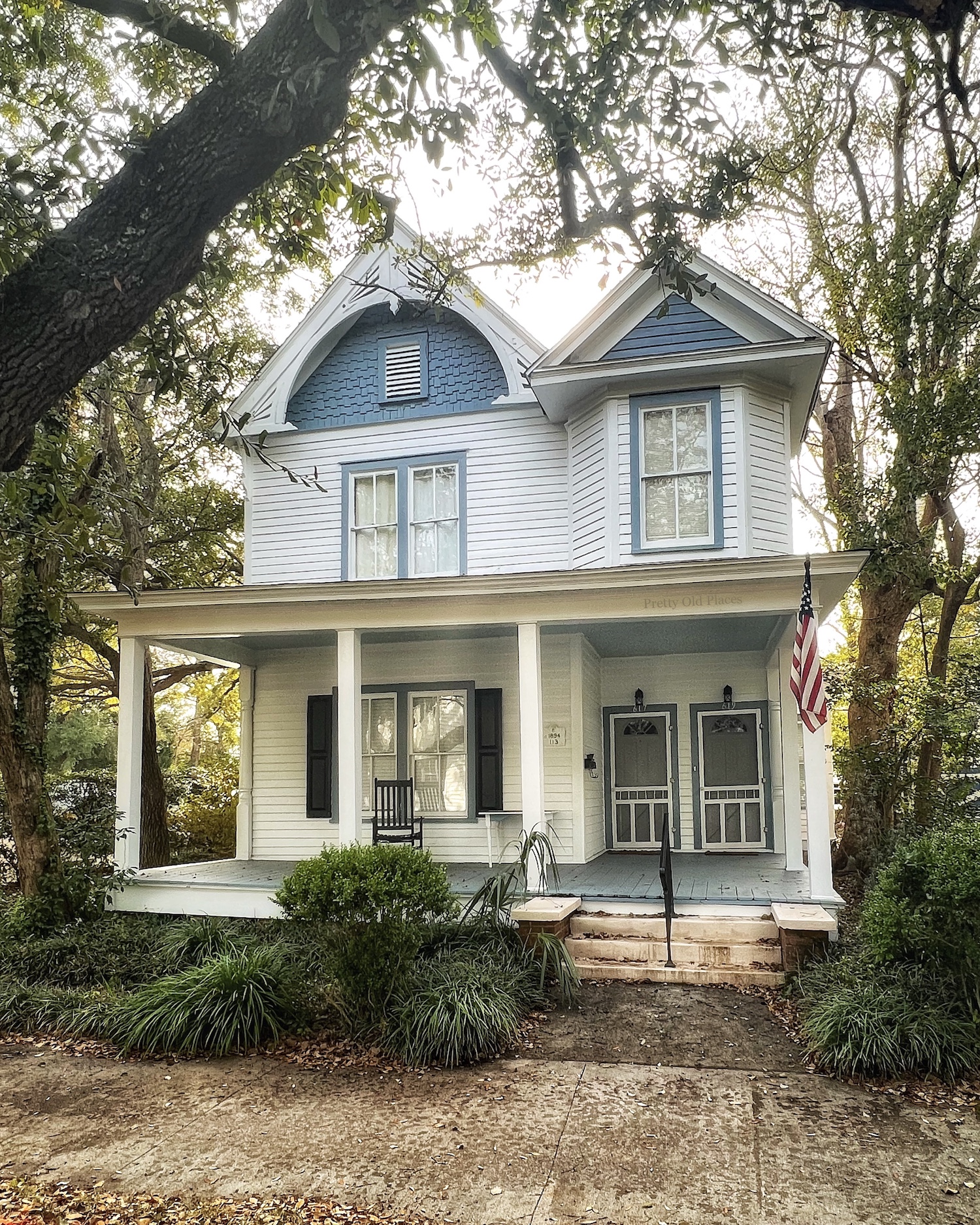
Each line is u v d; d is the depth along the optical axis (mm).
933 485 12523
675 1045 6520
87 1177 4750
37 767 10078
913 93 12609
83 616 14117
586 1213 4285
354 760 10234
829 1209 4301
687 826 12922
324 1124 5332
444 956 7750
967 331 12500
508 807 12133
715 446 10812
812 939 7695
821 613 10406
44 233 3494
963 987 6402
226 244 5613
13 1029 7520
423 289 7676
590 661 12555
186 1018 6773
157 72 5871
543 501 12211
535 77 4855
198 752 27375
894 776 12359
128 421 14469
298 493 13258
